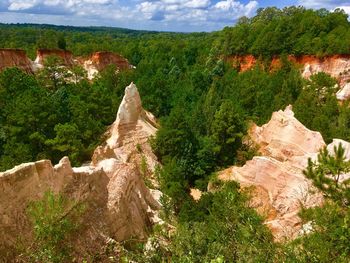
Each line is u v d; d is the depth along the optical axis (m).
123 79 89.31
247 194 34.09
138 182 28.72
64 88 68.06
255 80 83.12
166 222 27.36
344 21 96.50
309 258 13.55
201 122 64.50
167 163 48.00
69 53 95.81
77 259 17.91
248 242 14.60
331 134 52.12
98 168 23.59
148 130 53.62
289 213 29.86
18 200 17.22
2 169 39.00
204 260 12.62
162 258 14.95
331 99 65.31
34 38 151.00
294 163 37.59
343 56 79.81
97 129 53.06
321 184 19.89
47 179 18.97
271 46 96.56
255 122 66.50
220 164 51.78
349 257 13.59
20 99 49.25
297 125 42.69
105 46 120.62
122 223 22.27
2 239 16.09
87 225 20.05
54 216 17.03
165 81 83.06
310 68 84.19
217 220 19.00
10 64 74.38
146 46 157.75
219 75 100.00
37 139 46.22
